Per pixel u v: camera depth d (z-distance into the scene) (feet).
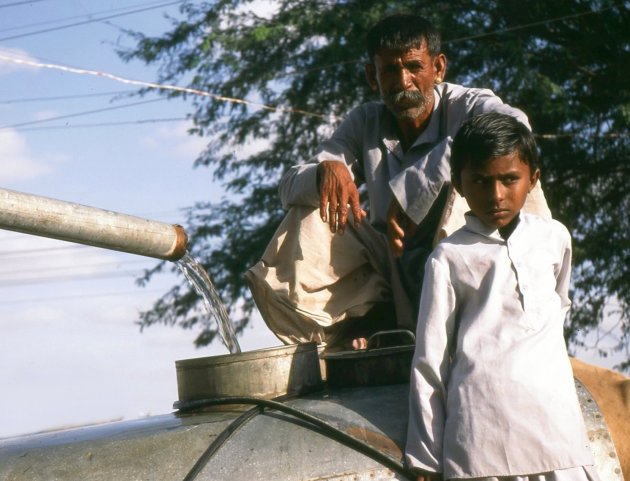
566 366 7.80
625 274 39.45
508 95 37.73
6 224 7.99
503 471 7.39
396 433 7.98
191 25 42.01
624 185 40.09
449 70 38.47
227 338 10.11
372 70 11.75
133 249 9.06
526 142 8.18
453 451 7.55
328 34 40.01
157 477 7.25
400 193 10.29
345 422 7.96
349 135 11.70
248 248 43.09
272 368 8.70
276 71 41.88
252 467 7.38
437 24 38.09
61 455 7.41
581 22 38.91
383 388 8.62
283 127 43.29
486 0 38.88
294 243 10.85
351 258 10.92
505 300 7.88
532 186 8.51
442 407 7.82
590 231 40.19
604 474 8.08
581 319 39.68
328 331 10.94
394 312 11.34
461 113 10.98
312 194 10.70
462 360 7.78
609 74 38.70
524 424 7.45
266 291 10.87
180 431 7.70
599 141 39.22
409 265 10.84
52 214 8.22
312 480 7.41
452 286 8.08
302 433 7.75
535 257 8.10
